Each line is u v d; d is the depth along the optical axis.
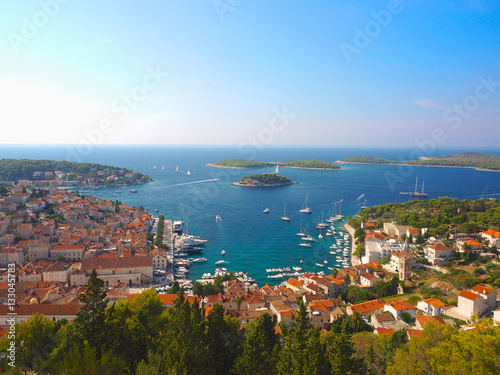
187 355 54.78
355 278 164.00
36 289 136.50
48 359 65.88
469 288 127.94
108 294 128.00
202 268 194.25
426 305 111.62
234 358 63.62
